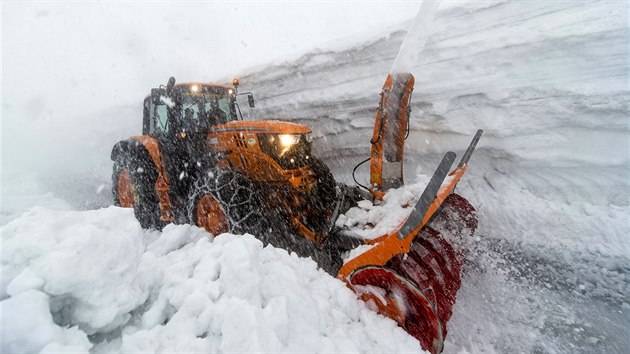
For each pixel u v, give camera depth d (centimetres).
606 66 367
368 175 509
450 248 238
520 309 252
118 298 137
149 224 389
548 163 381
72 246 129
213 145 352
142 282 162
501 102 417
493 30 453
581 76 378
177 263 183
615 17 374
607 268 285
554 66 396
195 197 310
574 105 373
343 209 292
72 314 129
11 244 130
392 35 532
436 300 192
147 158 388
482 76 440
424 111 472
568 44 391
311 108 594
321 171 335
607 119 355
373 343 172
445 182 243
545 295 265
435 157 460
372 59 546
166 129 391
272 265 197
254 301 159
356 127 533
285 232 282
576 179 363
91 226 141
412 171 475
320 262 256
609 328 229
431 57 491
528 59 414
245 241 197
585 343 218
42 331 110
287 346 145
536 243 328
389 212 246
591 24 385
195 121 369
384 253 193
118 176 448
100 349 131
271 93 664
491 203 390
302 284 195
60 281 121
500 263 309
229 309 140
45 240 131
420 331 177
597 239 313
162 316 154
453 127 445
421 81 487
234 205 274
